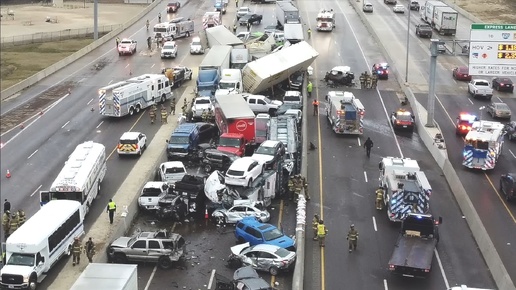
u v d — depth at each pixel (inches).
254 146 2448.3
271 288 1435.8
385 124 2785.4
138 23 5004.9
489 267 1617.9
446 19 4453.7
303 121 2630.4
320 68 3663.9
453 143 2559.1
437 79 3523.6
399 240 1630.2
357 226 1854.1
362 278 1567.4
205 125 2571.4
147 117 2829.7
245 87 3097.9
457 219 1908.2
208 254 1710.1
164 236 1668.3
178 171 2156.7
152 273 1606.8
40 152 2434.8
